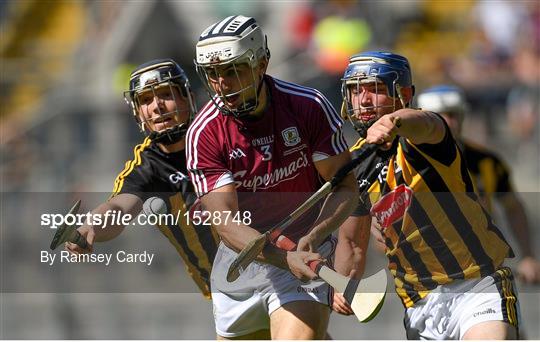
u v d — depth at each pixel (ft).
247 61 45.37
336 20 125.90
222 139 47.03
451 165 48.39
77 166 101.19
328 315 49.96
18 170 100.89
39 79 132.67
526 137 107.34
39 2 145.79
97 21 141.59
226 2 136.77
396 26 131.75
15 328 57.62
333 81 121.08
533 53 120.26
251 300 51.11
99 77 133.08
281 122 47.14
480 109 110.73
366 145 50.37
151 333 57.77
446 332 50.67
